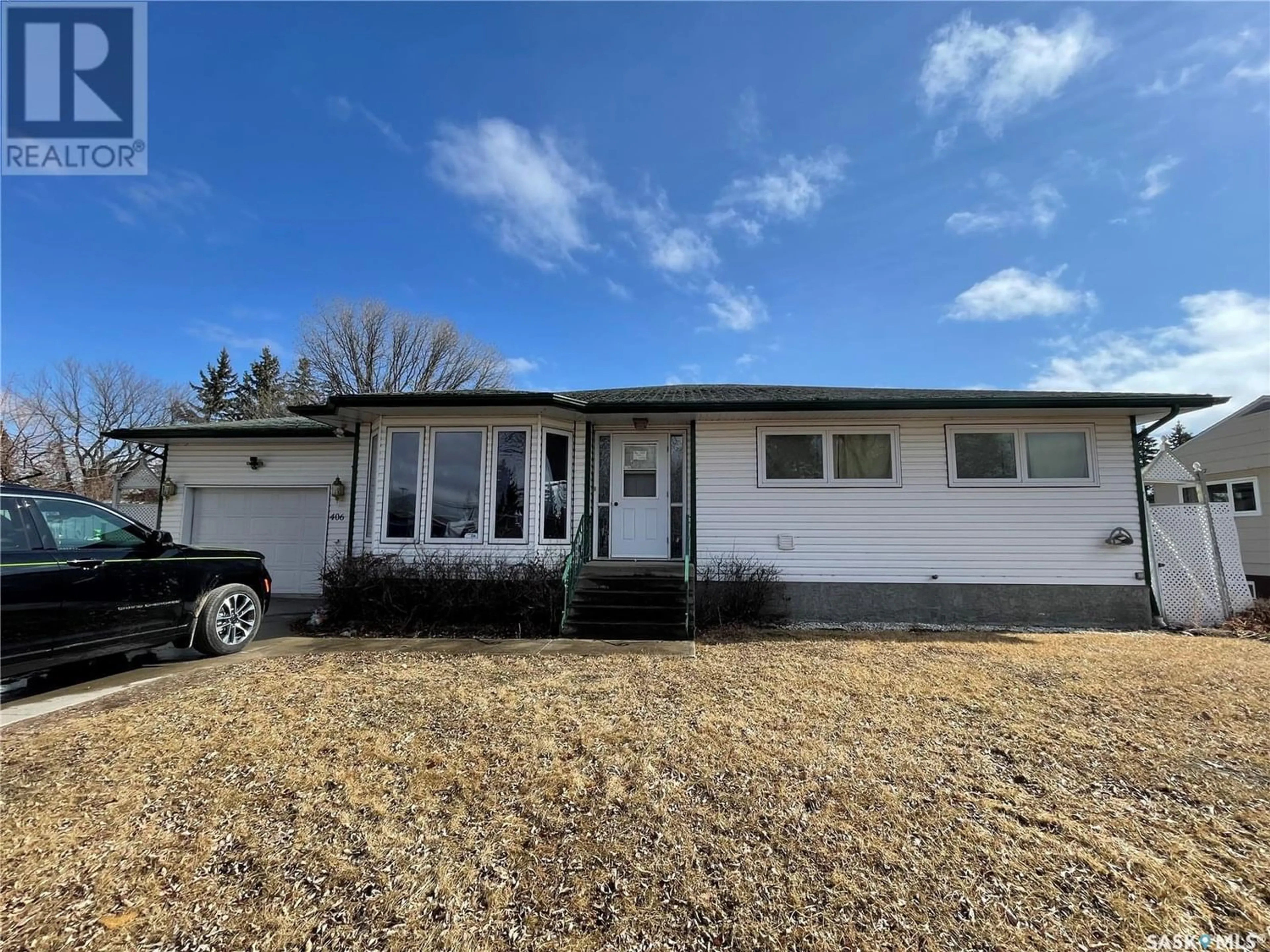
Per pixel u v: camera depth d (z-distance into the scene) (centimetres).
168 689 511
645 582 885
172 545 617
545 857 256
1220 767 348
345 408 895
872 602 922
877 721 426
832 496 945
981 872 243
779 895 229
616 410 898
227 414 3969
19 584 473
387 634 799
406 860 254
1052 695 492
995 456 926
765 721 425
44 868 248
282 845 266
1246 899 225
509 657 637
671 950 200
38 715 446
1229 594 880
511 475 915
